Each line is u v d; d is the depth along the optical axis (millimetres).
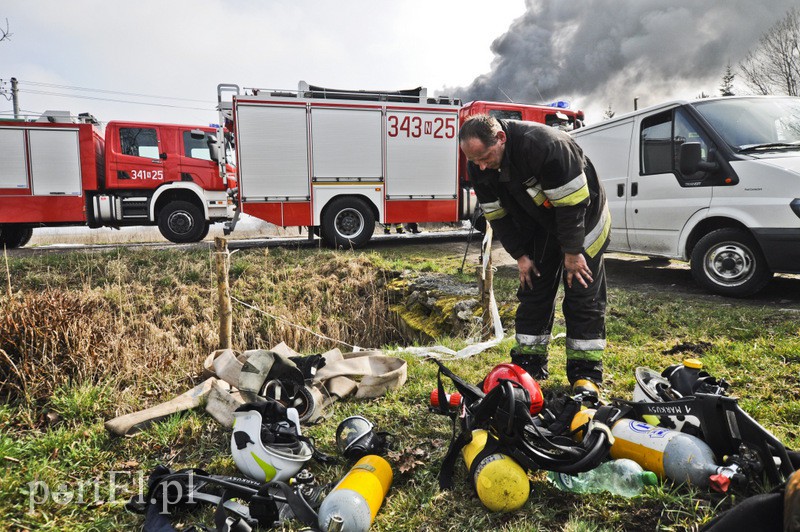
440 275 7965
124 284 7289
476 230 12477
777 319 4543
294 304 7617
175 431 2980
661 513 1932
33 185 10438
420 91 10547
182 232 10969
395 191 10367
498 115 11094
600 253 3119
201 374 4020
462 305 6113
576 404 2430
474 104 10938
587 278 3074
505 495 1987
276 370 3041
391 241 12469
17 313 3969
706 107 5891
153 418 3072
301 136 9789
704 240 5699
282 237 14305
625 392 3240
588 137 7594
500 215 3258
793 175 4922
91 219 10836
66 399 3377
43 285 7168
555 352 4180
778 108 5840
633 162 6695
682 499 1947
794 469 1817
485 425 2131
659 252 6395
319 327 7242
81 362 3932
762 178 5148
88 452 2822
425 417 3033
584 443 2014
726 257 5566
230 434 2941
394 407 3199
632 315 5062
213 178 11062
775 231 5000
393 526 2057
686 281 6926
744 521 1097
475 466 2084
